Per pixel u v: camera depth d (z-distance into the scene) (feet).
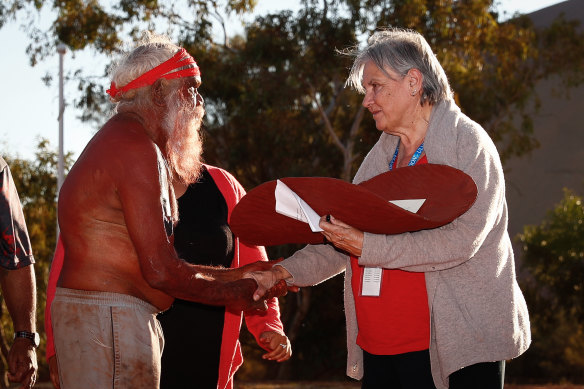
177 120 8.27
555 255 64.95
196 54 62.18
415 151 9.28
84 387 7.38
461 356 8.36
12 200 10.04
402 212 8.07
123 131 7.71
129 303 7.61
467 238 8.23
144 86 8.09
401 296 8.84
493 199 8.42
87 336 7.42
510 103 67.62
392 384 9.21
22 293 10.14
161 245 7.50
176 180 10.13
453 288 8.51
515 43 64.85
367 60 9.31
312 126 64.08
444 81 9.21
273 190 8.80
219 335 10.20
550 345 58.13
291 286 10.10
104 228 7.55
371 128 62.44
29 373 10.16
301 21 58.29
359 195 8.08
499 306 8.48
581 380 54.70
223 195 10.58
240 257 11.07
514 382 53.88
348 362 9.83
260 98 59.47
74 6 63.82
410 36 9.25
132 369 7.50
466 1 61.00
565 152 82.17
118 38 63.57
